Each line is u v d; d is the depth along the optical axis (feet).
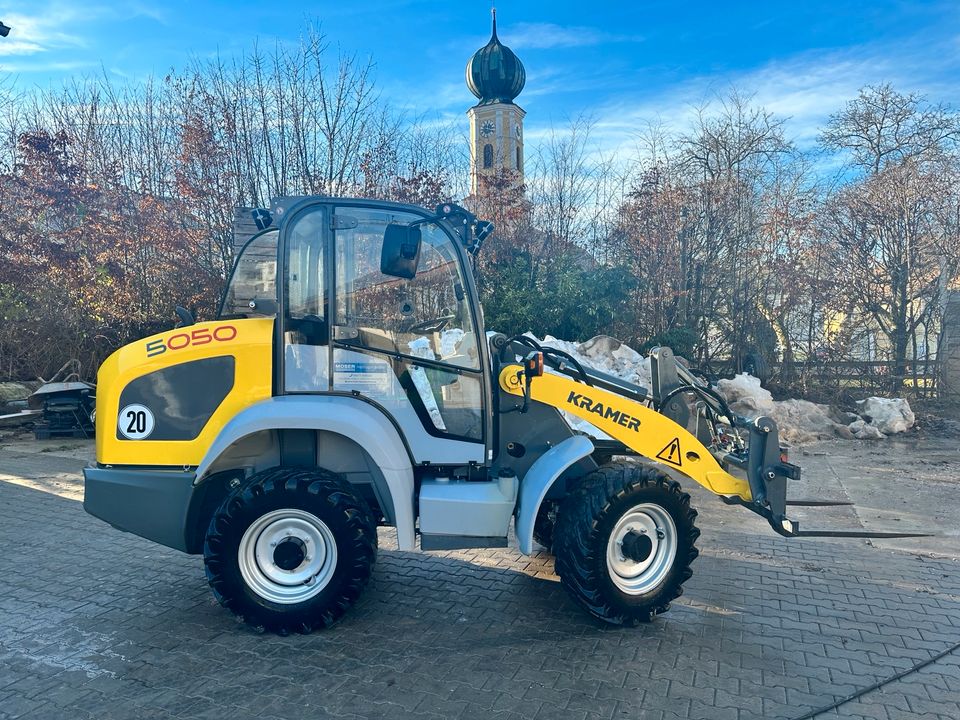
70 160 45.24
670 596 13.70
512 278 45.21
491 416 13.96
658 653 12.34
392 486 12.84
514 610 14.16
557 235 52.13
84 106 49.78
